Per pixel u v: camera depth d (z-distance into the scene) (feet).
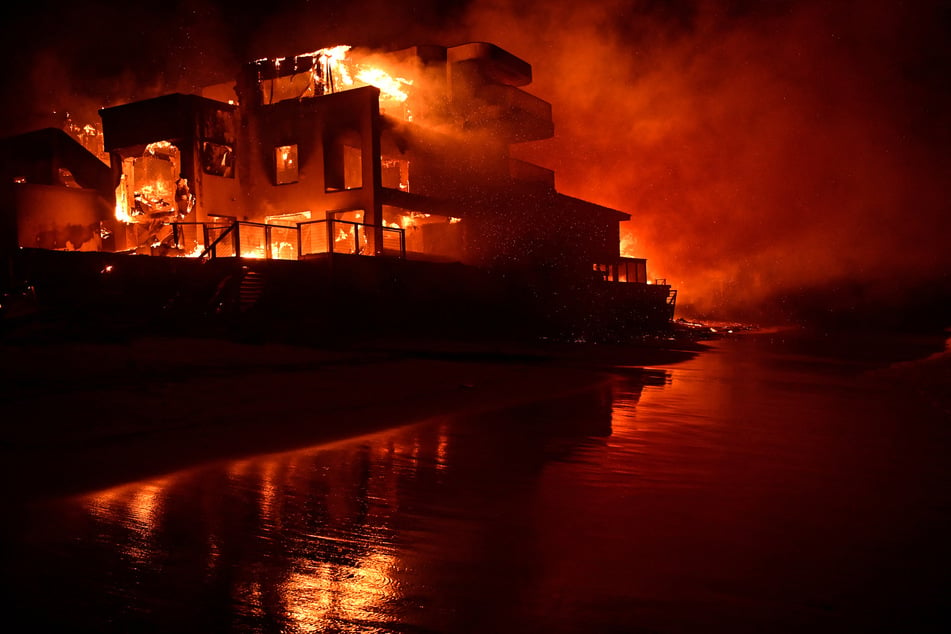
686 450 26.53
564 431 30.40
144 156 88.22
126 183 87.04
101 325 53.21
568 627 11.43
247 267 66.44
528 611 12.05
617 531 16.67
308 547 15.26
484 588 13.07
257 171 86.02
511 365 57.88
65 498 18.69
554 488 20.76
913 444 28.04
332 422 31.83
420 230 96.63
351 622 11.52
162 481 20.89
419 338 76.84
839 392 45.73
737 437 29.37
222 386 38.45
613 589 13.09
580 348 81.15
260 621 11.47
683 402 40.16
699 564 14.47
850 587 13.29
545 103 106.63
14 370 37.65
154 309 59.67
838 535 16.44
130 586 12.82
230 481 21.15
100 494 19.20
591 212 118.93
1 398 31.42
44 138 80.43
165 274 61.98
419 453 25.68
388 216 91.50
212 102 83.71
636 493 20.24
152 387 36.60
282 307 68.13
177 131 81.76
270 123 85.15
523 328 97.81
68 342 48.73
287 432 29.19
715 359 73.61
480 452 25.93
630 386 47.78
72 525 16.39
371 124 79.00
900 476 22.52
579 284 110.22
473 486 20.90
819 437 29.50
